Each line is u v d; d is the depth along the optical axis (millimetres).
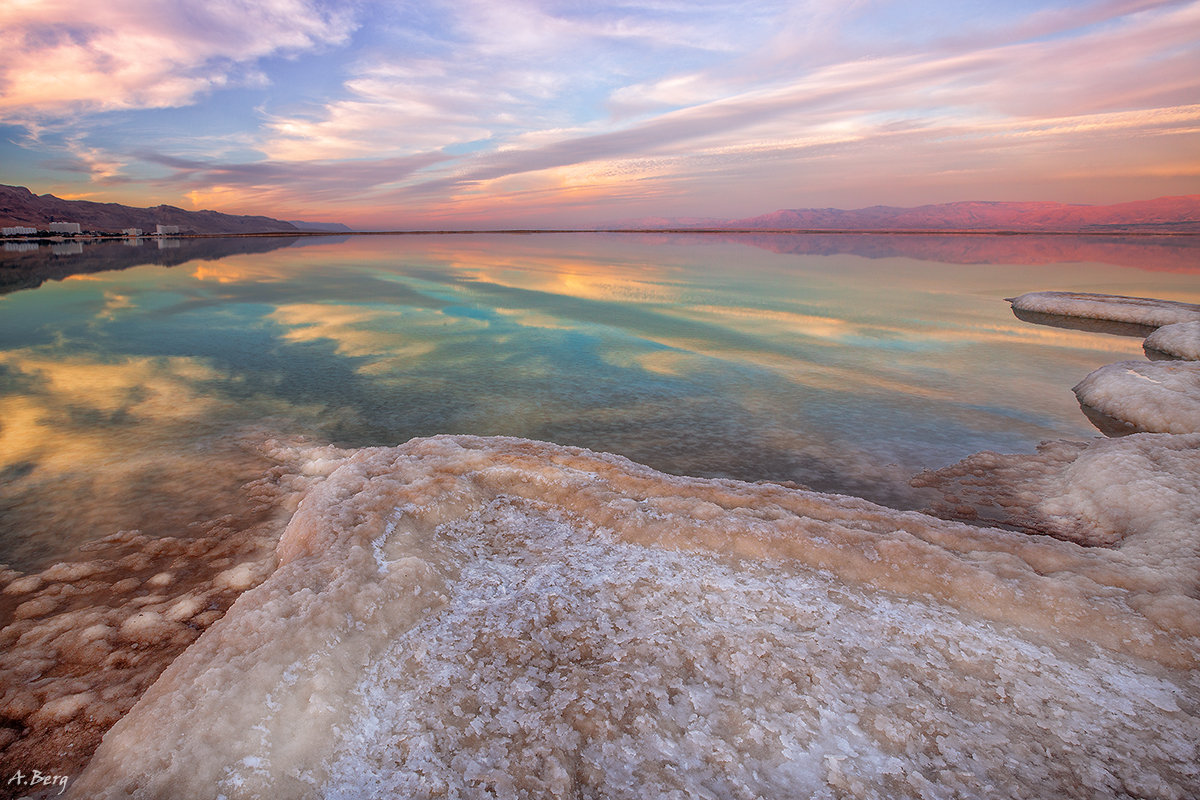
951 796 2424
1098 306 18875
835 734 2727
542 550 4453
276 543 5238
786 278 31812
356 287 25938
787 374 12250
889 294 25125
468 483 5250
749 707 2883
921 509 6383
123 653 3760
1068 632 3520
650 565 4211
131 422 8742
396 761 2512
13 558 5047
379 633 3268
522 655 3240
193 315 18344
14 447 7633
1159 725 2854
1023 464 7508
